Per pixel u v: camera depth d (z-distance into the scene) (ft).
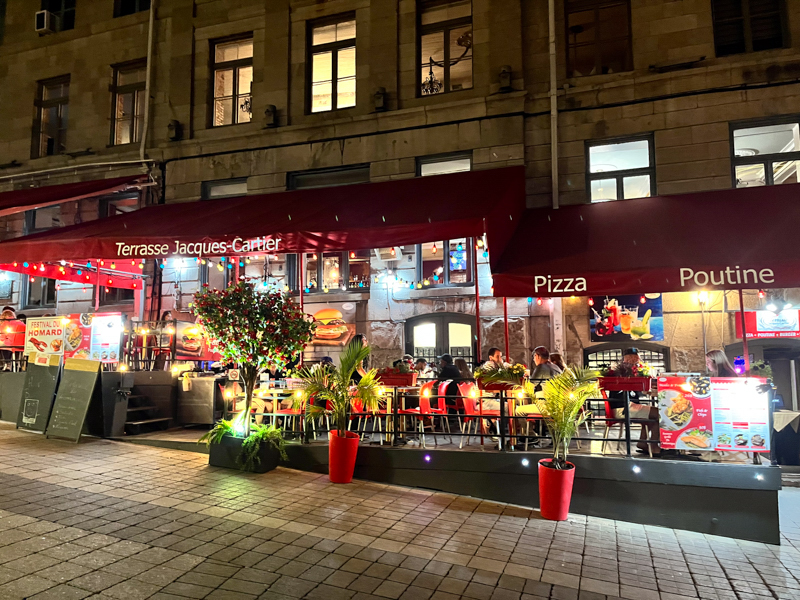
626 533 20.74
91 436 31.50
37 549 15.38
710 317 35.01
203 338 36.24
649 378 22.90
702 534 21.27
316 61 43.75
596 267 26.22
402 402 29.86
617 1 37.40
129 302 49.11
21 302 53.62
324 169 41.39
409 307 42.34
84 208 49.80
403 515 20.92
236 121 45.75
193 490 22.29
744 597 15.43
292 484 24.25
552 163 36.27
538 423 27.25
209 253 31.48
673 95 34.88
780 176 34.37
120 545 16.19
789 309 33.65
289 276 45.60
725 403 22.06
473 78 38.99
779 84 33.24
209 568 15.11
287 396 30.60
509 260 28.55
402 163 39.34
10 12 53.78
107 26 49.62
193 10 46.75
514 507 23.08
